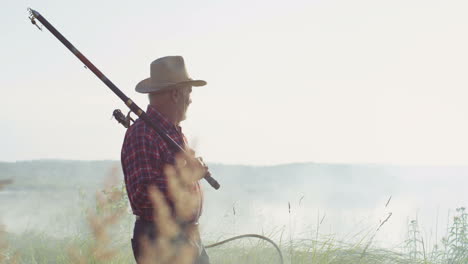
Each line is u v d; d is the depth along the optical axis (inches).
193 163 144.9
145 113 143.4
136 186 141.0
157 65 150.0
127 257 240.8
